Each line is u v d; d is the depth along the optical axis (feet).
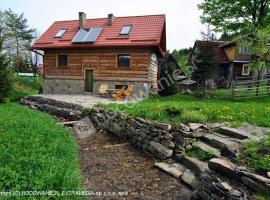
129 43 64.44
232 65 107.55
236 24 73.77
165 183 19.60
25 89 100.89
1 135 21.61
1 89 47.85
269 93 62.08
